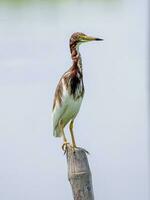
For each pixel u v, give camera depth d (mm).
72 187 12727
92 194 12758
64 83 14641
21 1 40125
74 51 14719
